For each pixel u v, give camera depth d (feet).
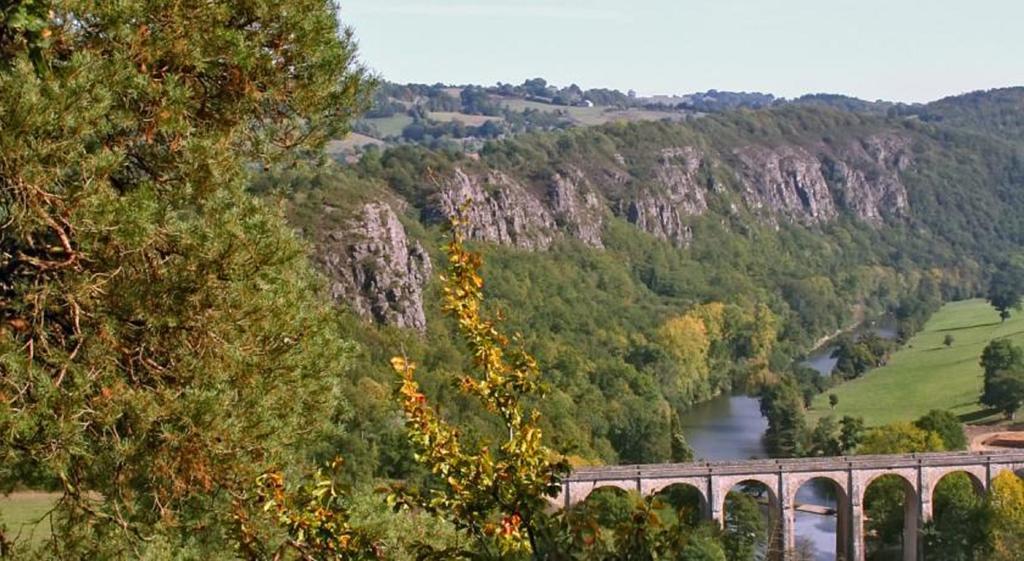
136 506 78.43
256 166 95.14
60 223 72.79
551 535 64.03
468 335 67.10
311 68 94.12
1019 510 356.38
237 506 75.61
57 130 69.87
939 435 505.66
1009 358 624.59
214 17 86.02
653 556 64.75
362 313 557.74
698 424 634.02
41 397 69.41
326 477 67.92
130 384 77.61
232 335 79.92
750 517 365.61
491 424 373.20
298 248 84.38
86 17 77.77
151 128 78.79
